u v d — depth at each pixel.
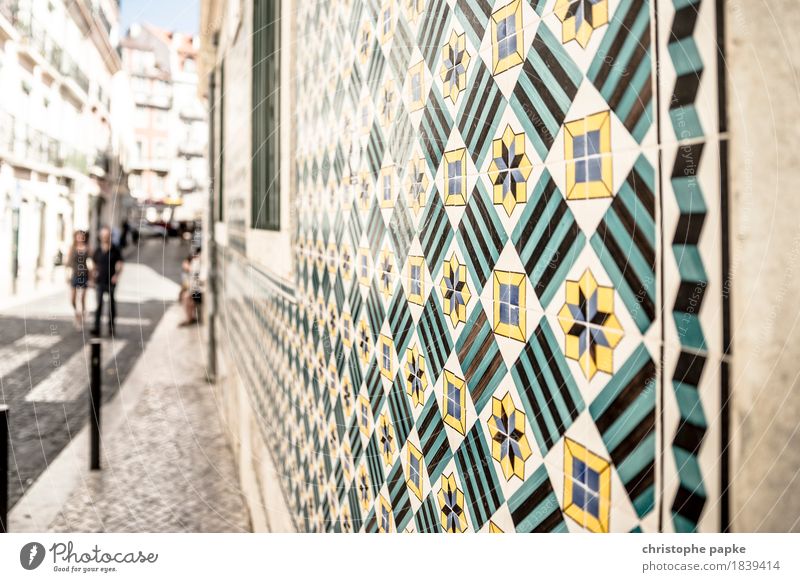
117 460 1.56
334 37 1.08
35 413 1.69
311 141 1.26
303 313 1.33
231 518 1.40
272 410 1.62
